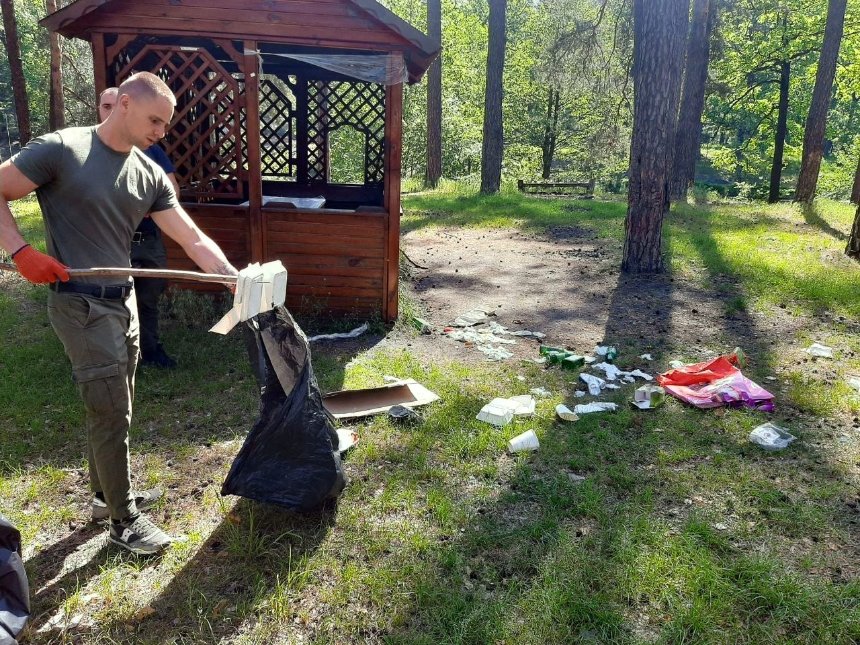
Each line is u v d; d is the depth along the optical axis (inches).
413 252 437.4
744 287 330.6
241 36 239.6
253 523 127.3
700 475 147.4
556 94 1256.2
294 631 100.4
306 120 382.9
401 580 111.0
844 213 612.4
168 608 105.3
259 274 108.5
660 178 358.3
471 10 1526.8
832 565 116.3
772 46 925.2
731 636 98.9
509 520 129.7
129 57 267.6
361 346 241.9
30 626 101.3
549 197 787.4
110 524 119.9
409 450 157.5
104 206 105.7
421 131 1224.2
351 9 235.3
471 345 247.0
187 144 253.8
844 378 211.8
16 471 145.9
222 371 210.1
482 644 97.9
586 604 103.9
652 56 342.6
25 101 600.4
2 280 323.3
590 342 252.7
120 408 111.7
